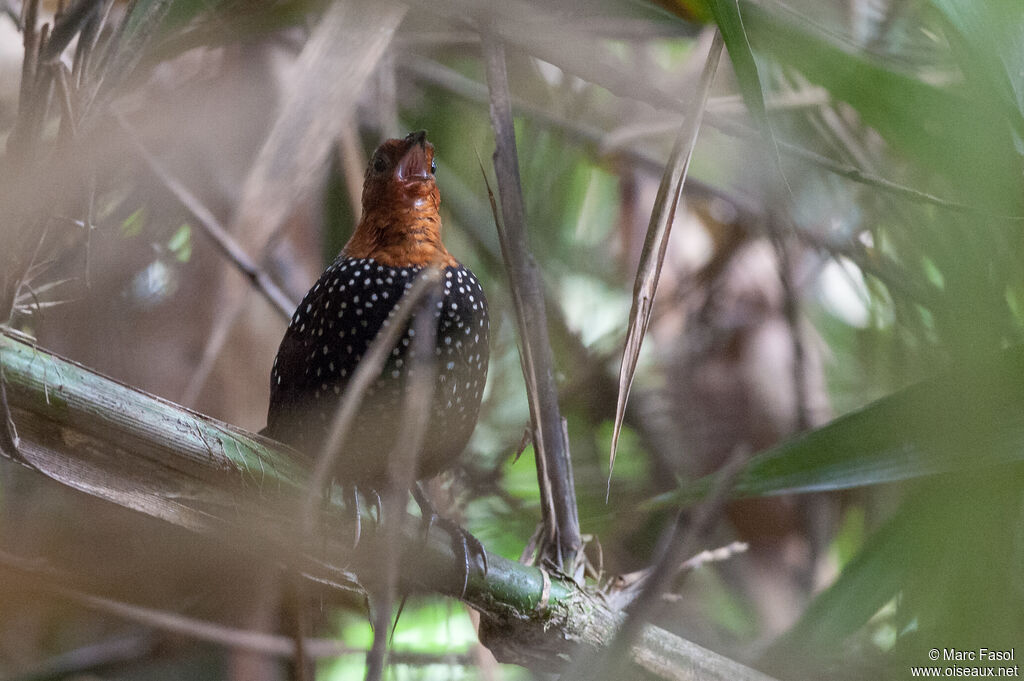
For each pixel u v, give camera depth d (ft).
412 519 18.63
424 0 21.48
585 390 32.68
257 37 25.86
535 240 33.32
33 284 18.30
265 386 26.21
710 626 30.40
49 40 16.11
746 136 22.17
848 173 18.94
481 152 33.94
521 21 21.81
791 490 16.42
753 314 34.01
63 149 15.96
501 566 18.74
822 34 17.11
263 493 16.84
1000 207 15.71
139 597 27.84
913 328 19.95
